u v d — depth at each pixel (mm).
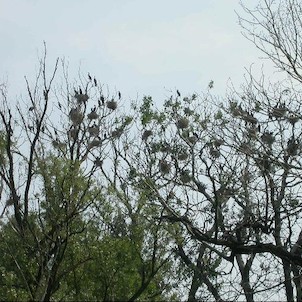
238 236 19109
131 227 19234
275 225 20141
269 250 18906
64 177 19406
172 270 19469
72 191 19344
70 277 19188
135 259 19000
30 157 19922
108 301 18797
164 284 19312
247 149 19281
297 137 19828
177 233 19328
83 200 19266
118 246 18938
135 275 18938
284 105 19844
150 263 19125
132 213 19375
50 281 18750
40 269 18969
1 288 18891
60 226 19062
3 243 19656
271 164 19594
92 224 19391
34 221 19719
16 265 19422
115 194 19500
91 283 18891
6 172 20141
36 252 19500
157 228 19156
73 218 19281
